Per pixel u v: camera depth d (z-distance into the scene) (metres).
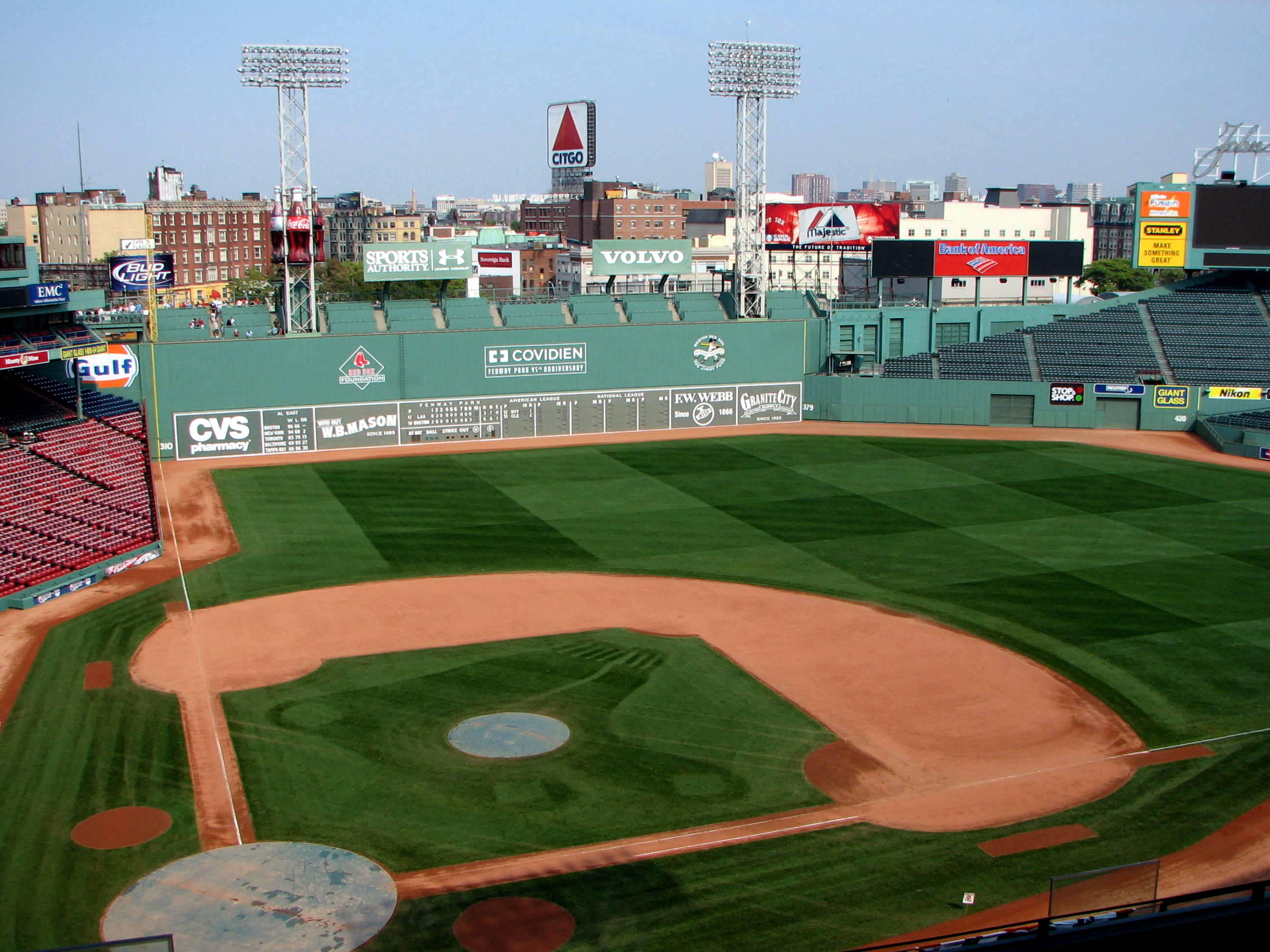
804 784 29.23
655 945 22.34
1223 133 86.12
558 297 85.12
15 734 31.98
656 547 51.59
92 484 54.94
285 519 56.34
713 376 80.62
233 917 23.30
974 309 88.69
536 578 47.09
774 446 74.69
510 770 29.92
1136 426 79.50
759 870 25.09
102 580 46.56
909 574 47.31
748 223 83.06
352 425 72.75
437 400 74.50
